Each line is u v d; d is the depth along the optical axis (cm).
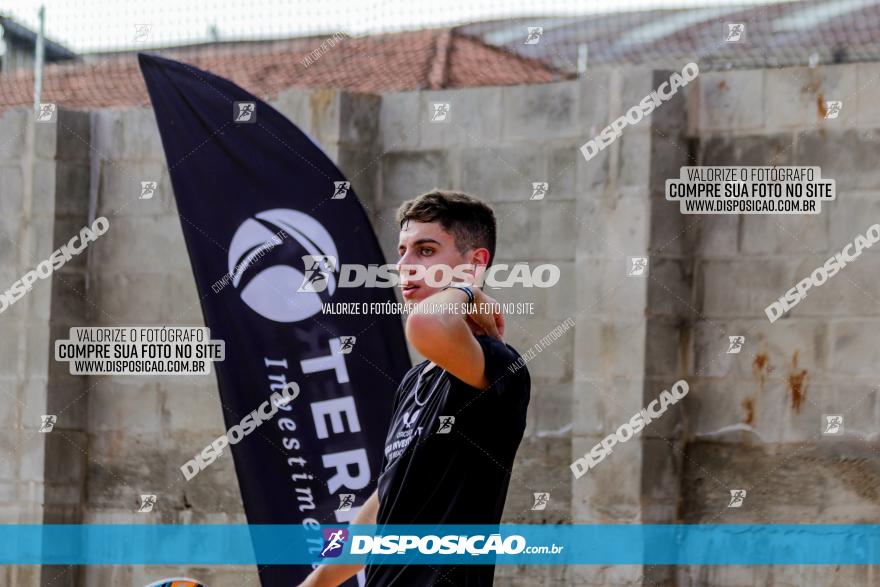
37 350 782
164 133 730
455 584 355
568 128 720
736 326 695
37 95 791
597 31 831
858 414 675
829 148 685
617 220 699
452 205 387
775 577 685
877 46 741
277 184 722
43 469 777
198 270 721
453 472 354
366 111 748
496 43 854
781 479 686
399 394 388
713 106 701
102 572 781
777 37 772
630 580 687
